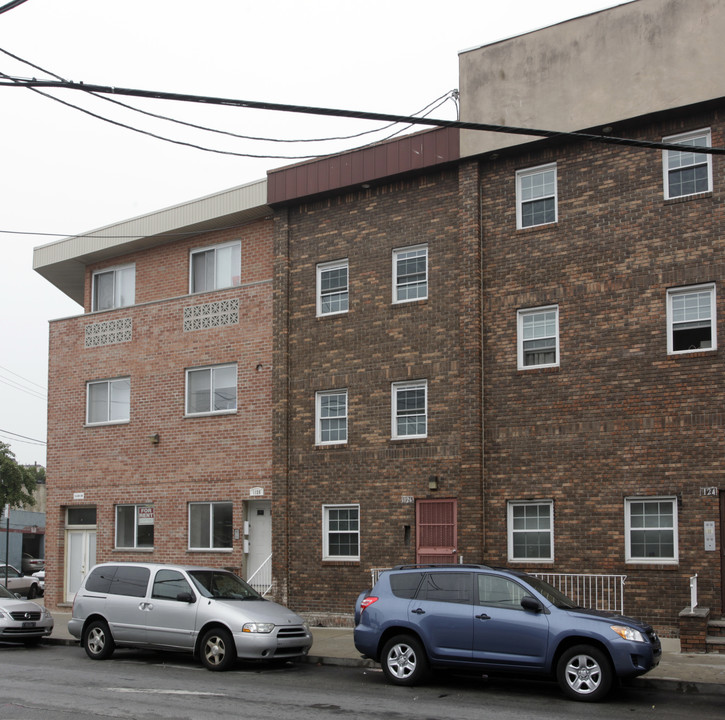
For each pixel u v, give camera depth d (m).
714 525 17.53
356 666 16.31
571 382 19.41
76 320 28.06
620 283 19.12
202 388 25.27
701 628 16.11
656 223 18.89
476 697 13.10
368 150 22.48
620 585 18.16
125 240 26.94
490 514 19.94
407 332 21.61
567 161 20.08
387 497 21.34
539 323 20.09
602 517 18.67
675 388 18.27
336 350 22.69
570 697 12.84
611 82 19.47
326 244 23.31
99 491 26.72
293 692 13.42
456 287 21.03
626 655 12.56
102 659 17.17
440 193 21.66
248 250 25.20
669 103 18.75
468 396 20.30
